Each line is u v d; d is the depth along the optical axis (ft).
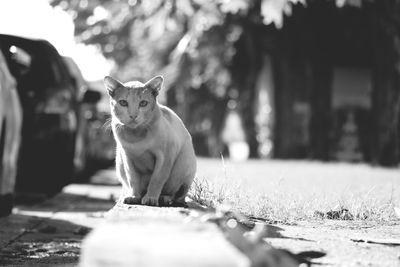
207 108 113.91
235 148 141.79
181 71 94.22
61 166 48.39
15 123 36.55
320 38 93.61
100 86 80.48
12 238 29.89
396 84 79.87
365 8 72.28
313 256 18.81
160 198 23.89
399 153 81.05
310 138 101.76
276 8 42.78
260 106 118.52
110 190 56.90
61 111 48.06
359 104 105.91
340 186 40.73
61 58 48.93
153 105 23.20
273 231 21.83
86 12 76.02
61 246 27.81
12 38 47.19
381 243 20.80
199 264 11.90
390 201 29.12
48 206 43.78
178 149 24.35
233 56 103.45
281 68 104.22
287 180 46.01
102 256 12.21
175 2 54.49
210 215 15.76
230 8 50.96
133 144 23.21
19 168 47.29
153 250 12.03
